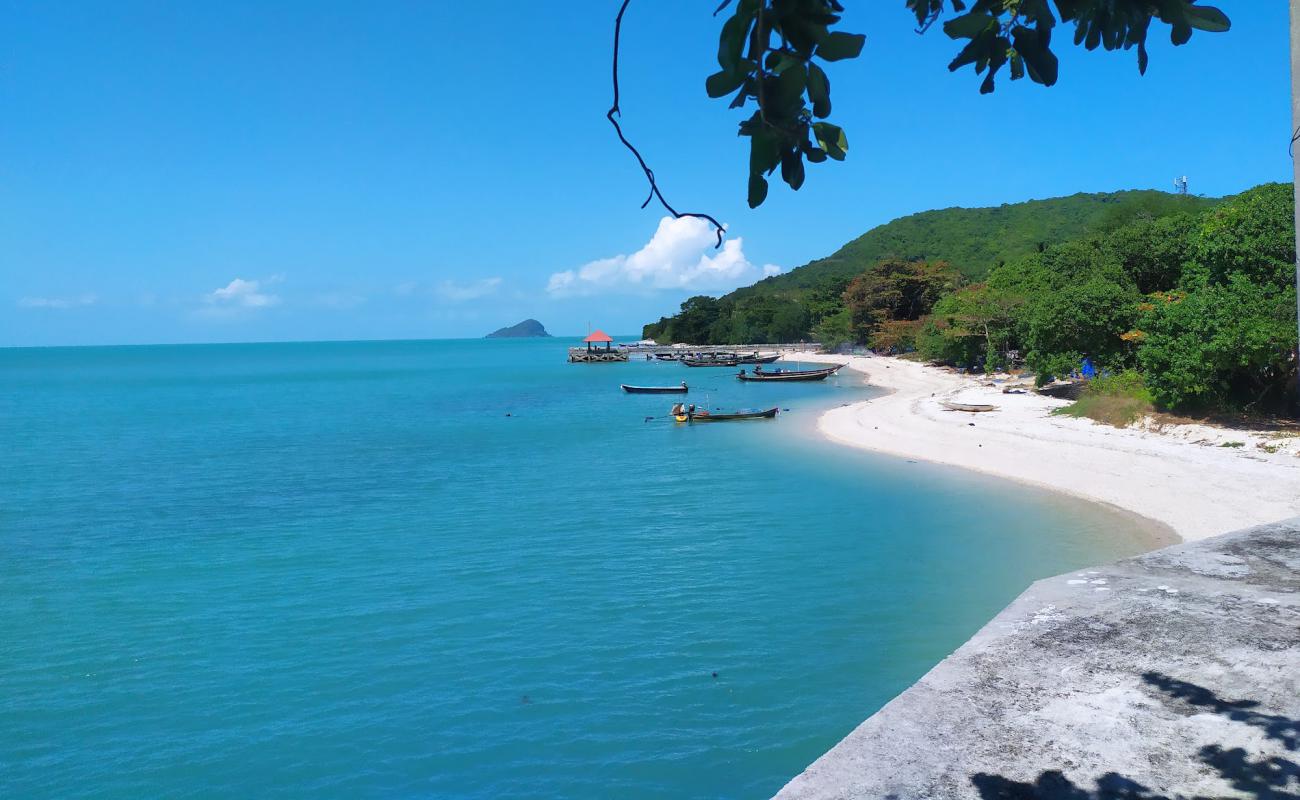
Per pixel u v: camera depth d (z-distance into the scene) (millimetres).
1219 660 4832
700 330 147875
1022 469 26172
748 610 14719
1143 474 23219
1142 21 2246
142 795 9695
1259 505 19141
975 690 4594
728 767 9828
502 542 20078
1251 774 3652
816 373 71875
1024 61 2320
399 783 9789
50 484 29859
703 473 29016
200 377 119000
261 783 9875
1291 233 26125
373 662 13023
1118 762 3803
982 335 59812
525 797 9430
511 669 12609
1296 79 4027
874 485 25547
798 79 2066
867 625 13805
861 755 3957
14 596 16562
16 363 199250
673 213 2201
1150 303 35562
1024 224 191875
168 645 13898
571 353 130875
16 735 10984
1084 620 5570
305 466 33281
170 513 24562
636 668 12484
